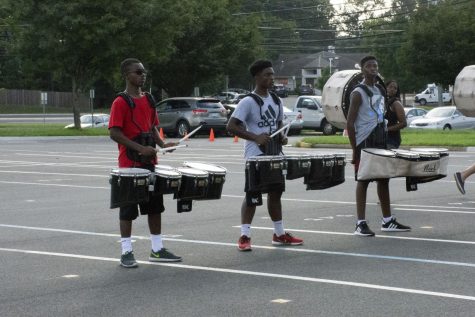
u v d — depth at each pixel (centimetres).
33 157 2819
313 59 12875
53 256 1045
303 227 1257
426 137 3359
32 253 1067
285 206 1510
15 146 3453
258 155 1042
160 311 762
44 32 4150
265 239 1151
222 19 5669
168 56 5100
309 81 12900
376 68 1152
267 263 980
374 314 739
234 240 1149
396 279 884
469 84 1733
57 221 1359
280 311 755
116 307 780
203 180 977
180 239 1161
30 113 8375
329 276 903
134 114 962
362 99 1152
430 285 852
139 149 947
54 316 750
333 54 12912
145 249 1083
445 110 4334
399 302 782
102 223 1332
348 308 761
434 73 5588
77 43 4184
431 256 1011
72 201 1633
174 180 949
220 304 784
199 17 5569
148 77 5769
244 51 5806
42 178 2097
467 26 5403
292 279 890
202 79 5838
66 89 9650
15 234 1224
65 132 4200
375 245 1091
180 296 820
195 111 4156
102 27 4128
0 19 4531
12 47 4559
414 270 930
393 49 7831
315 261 988
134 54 4416
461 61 5434
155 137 988
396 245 1091
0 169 2356
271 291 835
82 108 9094
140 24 4269
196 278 903
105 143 3684
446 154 1202
